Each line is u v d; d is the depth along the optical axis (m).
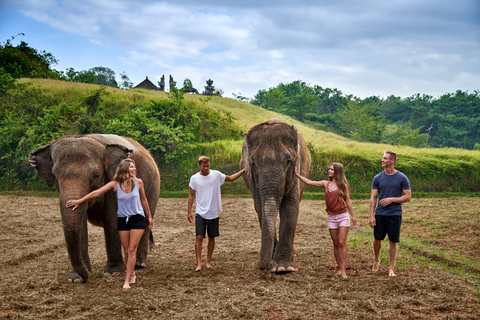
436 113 120.94
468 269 6.64
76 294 5.53
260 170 6.12
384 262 7.15
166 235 10.36
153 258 7.86
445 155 24.69
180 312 4.80
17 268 7.11
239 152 24.73
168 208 15.80
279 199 6.05
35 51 61.41
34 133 25.42
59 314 4.77
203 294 5.47
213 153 25.09
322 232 10.50
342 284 5.84
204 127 31.73
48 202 17.38
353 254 7.81
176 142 24.95
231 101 63.09
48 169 6.32
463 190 22.05
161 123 27.97
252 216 13.80
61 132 25.30
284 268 6.42
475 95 142.12
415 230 10.34
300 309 4.83
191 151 24.92
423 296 5.25
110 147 6.55
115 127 25.94
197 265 6.81
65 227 5.74
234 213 14.49
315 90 149.38
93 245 9.19
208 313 4.75
